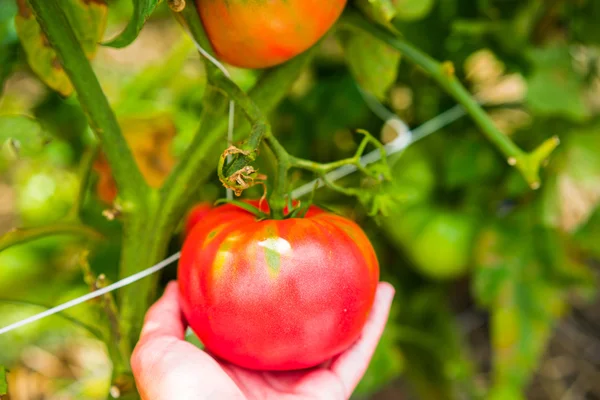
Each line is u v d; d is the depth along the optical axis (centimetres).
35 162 68
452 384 72
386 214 41
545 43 60
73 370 83
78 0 41
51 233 44
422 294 73
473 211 65
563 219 62
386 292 44
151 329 41
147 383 38
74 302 42
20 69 60
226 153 35
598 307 96
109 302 43
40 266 67
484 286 61
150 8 34
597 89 71
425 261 66
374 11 41
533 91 56
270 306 37
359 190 41
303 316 37
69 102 63
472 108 45
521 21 57
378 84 48
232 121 41
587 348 91
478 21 58
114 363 44
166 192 42
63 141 65
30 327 72
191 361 38
